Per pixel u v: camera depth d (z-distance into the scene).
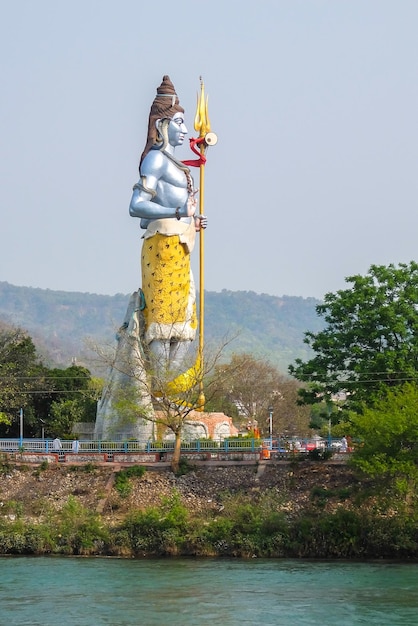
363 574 75.81
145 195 101.62
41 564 80.56
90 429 116.06
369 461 84.94
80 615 64.56
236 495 92.12
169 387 98.88
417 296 100.81
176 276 101.75
